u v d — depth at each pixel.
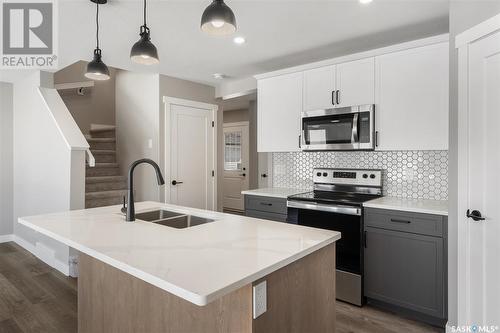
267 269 1.14
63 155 3.29
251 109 5.53
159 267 1.13
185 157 4.39
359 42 2.93
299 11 2.29
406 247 2.43
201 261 1.20
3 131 4.34
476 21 1.90
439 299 2.28
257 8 2.25
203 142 4.62
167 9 2.25
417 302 2.38
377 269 2.58
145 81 4.29
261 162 4.59
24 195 4.16
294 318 1.34
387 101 2.79
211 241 1.46
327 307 1.57
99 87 5.95
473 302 1.89
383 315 2.52
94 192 4.15
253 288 1.12
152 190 4.19
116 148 4.96
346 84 3.02
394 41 2.88
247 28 2.61
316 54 3.26
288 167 3.85
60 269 3.41
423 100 2.60
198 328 1.33
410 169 2.95
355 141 2.93
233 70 3.88
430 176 2.85
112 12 2.29
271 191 3.54
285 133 3.50
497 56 1.74
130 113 4.61
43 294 2.87
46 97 3.63
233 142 6.66
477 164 1.86
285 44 2.97
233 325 1.19
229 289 0.98
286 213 3.17
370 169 3.17
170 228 1.72
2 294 2.87
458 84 1.99
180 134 4.32
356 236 2.69
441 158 2.79
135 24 2.50
